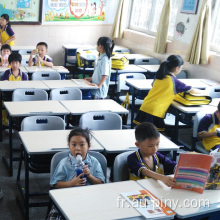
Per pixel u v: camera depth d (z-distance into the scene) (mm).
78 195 1861
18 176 3166
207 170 1968
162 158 2350
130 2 7461
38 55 5039
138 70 5457
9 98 4035
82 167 2102
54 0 7133
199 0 5312
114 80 5512
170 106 3881
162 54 6281
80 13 7422
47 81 4305
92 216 1684
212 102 4031
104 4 7551
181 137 3785
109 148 2566
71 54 7199
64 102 3561
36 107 3334
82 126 3049
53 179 2182
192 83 4797
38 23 7152
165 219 1747
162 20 6000
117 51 7016
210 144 3211
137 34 7016
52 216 2061
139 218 1716
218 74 5023
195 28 5199
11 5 6852
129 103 4668
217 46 5270
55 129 3002
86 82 4383
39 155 2604
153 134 2172
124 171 2322
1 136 4035
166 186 2041
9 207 2908
